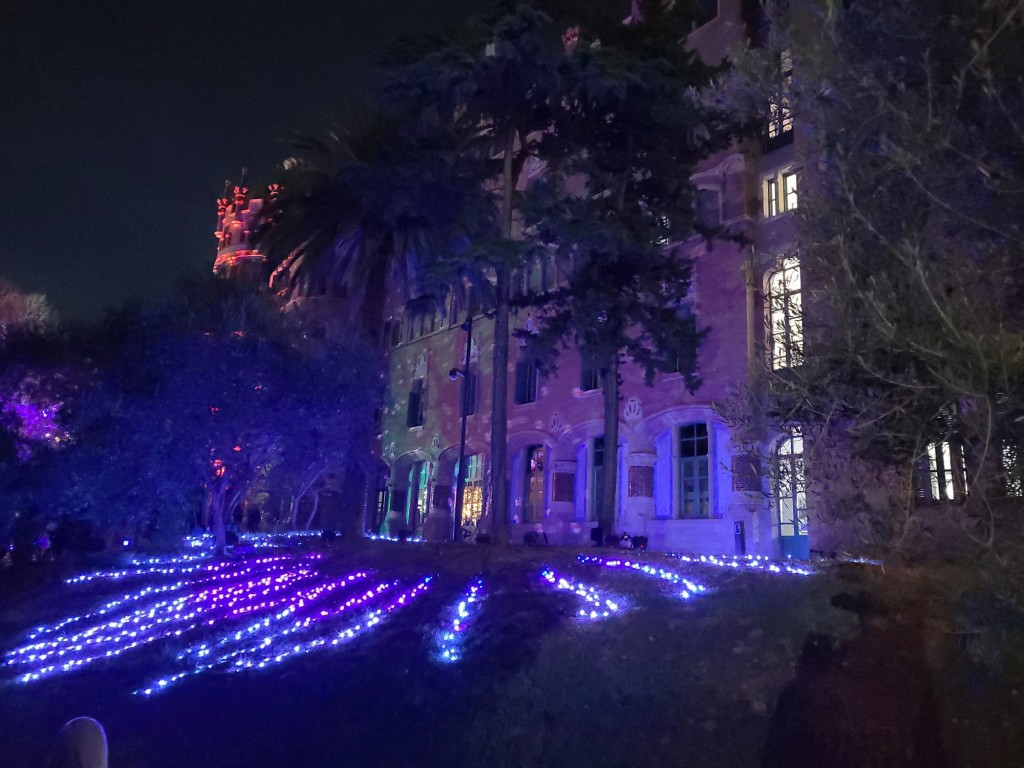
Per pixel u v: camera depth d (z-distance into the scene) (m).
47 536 24.41
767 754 5.91
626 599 10.74
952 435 5.87
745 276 8.62
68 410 22.52
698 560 14.26
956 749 5.46
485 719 7.49
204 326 22.50
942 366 5.23
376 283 25.56
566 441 25.89
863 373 6.11
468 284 25.36
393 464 35.22
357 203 22.39
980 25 5.89
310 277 25.95
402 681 8.84
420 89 16.25
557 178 16.73
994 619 6.62
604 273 18.08
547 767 6.51
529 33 15.12
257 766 7.45
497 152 19.88
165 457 21.72
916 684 6.27
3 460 21.16
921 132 5.69
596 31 18.56
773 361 7.52
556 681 7.96
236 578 18.45
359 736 7.69
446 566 14.84
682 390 22.23
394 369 36.78
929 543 7.73
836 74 6.59
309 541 27.33
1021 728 5.48
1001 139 5.74
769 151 21.91
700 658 7.71
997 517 5.41
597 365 18.27
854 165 6.34
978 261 5.64
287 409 22.34
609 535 18.75
